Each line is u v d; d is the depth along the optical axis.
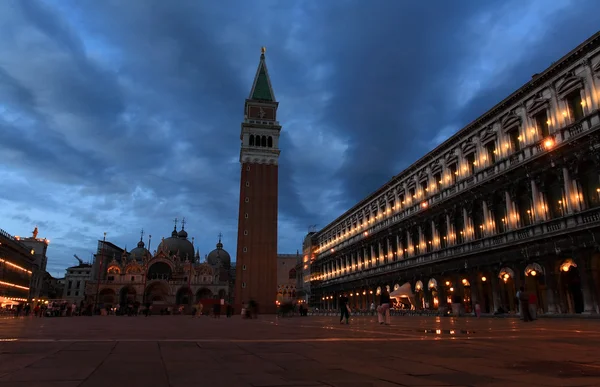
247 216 106.81
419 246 67.19
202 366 8.78
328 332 20.53
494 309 48.91
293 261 169.88
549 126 43.97
